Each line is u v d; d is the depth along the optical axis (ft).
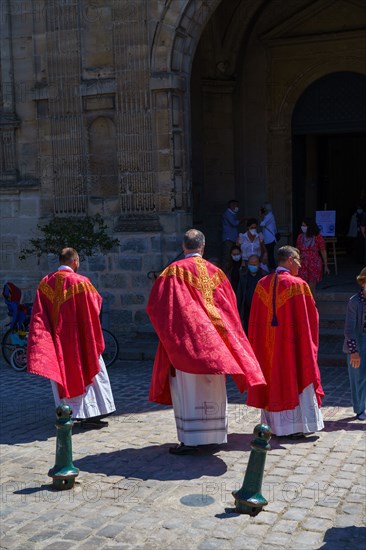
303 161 65.21
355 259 63.31
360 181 72.18
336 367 36.70
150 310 23.17
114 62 44.98
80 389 26.18
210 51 60.08
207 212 62.08
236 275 44.55
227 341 22.99
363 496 19.85
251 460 18.90
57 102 46.65
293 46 60.75
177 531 17.81
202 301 23.13
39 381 36.42
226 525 18.10
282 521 18.31
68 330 26.43
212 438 23.54
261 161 62.49
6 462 23.44
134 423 27.66
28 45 47.83
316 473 21.65
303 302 24.66
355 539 17.28
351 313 26.61
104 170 46.26
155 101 44.39
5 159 48.93
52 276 26.91
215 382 23.49
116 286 45.85
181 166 45.42
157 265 44.98
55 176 47.24
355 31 58.70
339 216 72.23
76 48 45.91
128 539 17.43
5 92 48.42
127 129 44.96
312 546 16.94
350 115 60.44
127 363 39.91
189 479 21.35
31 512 19.17
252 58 61.93
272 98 61.72
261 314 25.09
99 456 23.62
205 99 60.95
